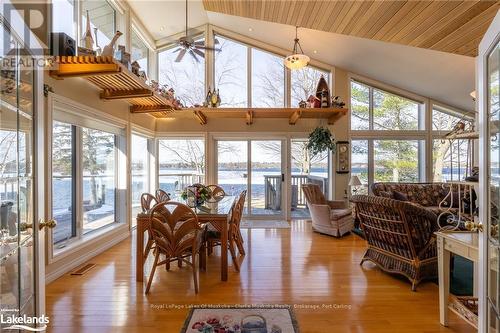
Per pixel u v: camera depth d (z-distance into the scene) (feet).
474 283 7.72
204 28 20.42
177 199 14.26
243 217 20.88
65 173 11.30
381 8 7.93
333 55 18.92
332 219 15.48
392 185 19.08
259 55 20.97
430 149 21.47
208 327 6.98
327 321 7.29
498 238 4.30
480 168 4.86
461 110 21.43
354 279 9.86
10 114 4.22
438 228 8.95
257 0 11.71
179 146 21.06
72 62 9.60
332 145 19.21
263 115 19.53
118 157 15.61
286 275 10.19
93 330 6.88
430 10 7.25
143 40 19.16
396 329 6.97
